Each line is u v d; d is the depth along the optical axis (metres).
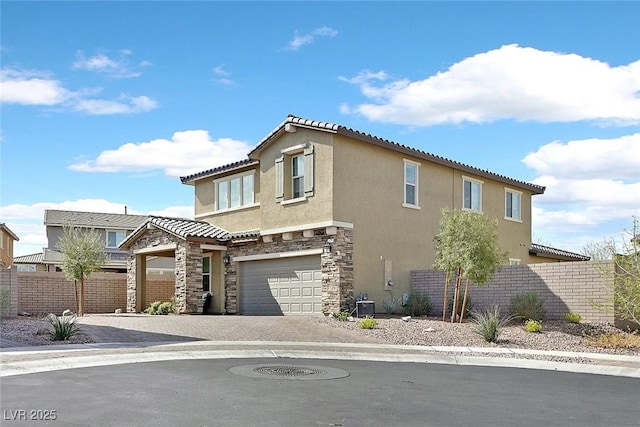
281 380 11.03
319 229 22.80
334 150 22.42
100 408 8.23
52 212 48.03
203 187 30.08
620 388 11.25
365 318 20.64
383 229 24.05
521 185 31.52
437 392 10.35
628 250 18.34
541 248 33.16
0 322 18.97
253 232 25.86
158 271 42.00
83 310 26.70
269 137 24.59
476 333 18.55
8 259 45.06
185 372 11.56
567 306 20.75
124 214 51.09
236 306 26.20
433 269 24.20
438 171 27.02
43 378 10.64
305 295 23.55
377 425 7.82
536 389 10.95
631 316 18.39
